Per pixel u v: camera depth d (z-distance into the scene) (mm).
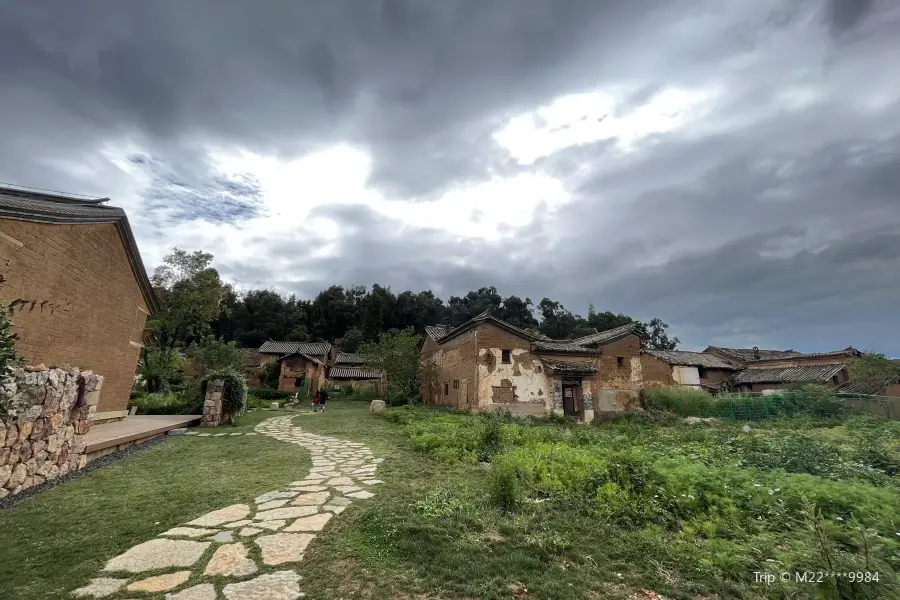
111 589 2939
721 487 5113
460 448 8773
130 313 12125
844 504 4500
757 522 4340
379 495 5406
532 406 18078
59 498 5277
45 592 2887
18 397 5383
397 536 3914
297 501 5168
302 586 3012
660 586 3191
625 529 4406
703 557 3670
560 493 5324
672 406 20359
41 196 9656
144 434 10031
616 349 21078
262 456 8500
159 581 3061
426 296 66875
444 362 21625
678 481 5312
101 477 6477
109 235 10508
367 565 3379
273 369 38281
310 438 11312
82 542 3811
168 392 20938
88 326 9773
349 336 54062
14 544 3768
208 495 5445
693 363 28031
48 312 8164
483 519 4418
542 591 3039
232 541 3854
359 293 69812
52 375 6242
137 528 4199
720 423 17266
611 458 6004
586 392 19250
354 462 7883
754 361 31969
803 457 7250
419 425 12477
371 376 39906
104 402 10953
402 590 3002
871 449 7777
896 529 3900
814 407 19453
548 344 19719
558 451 7578
